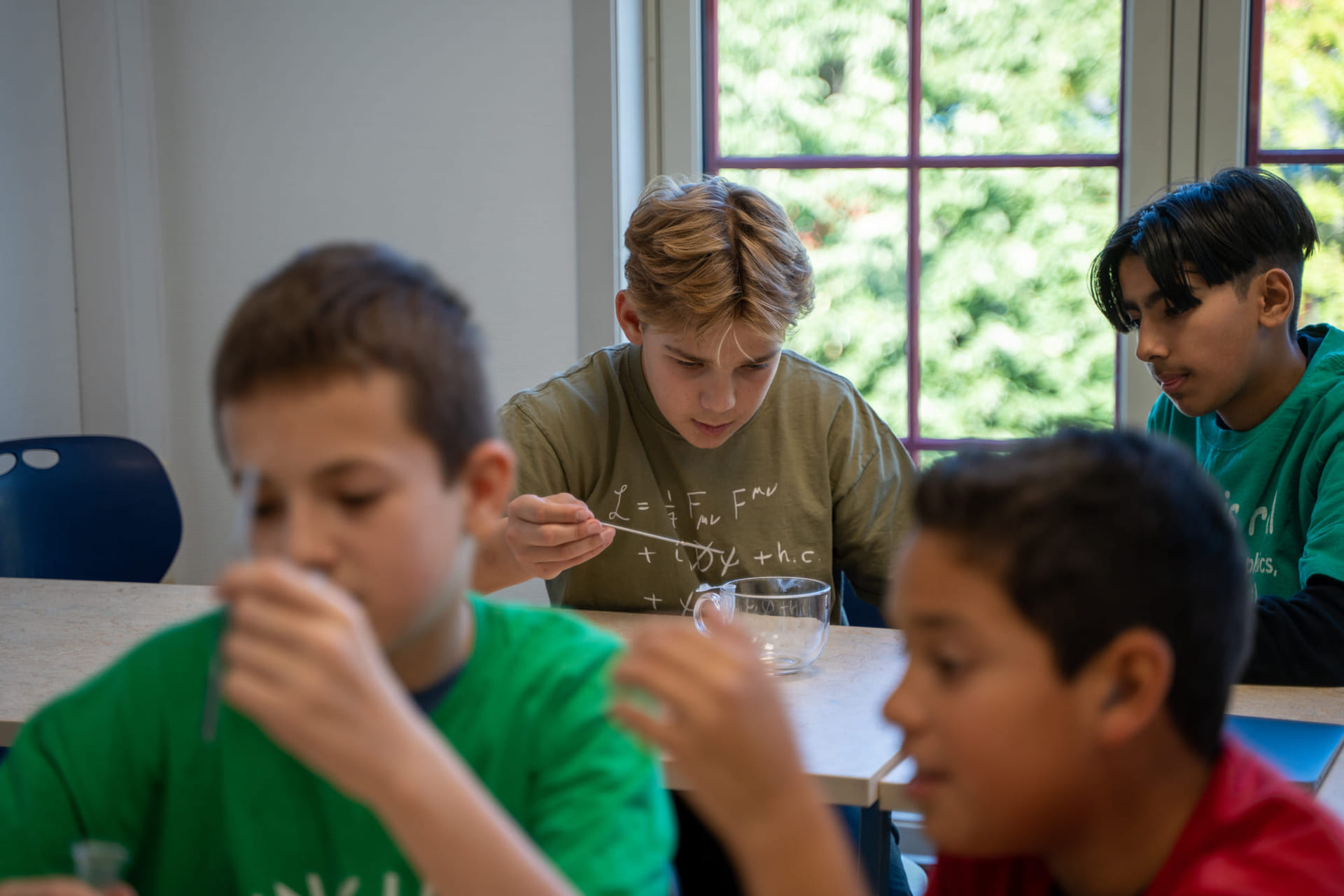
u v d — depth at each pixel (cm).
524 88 251
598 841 69
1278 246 154
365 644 51
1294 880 61
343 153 263
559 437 174
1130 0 233
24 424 258
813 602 140
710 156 260
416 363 64
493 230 256
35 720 78
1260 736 119
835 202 254
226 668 67
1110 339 245
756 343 151
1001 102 244
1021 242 247
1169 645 62
